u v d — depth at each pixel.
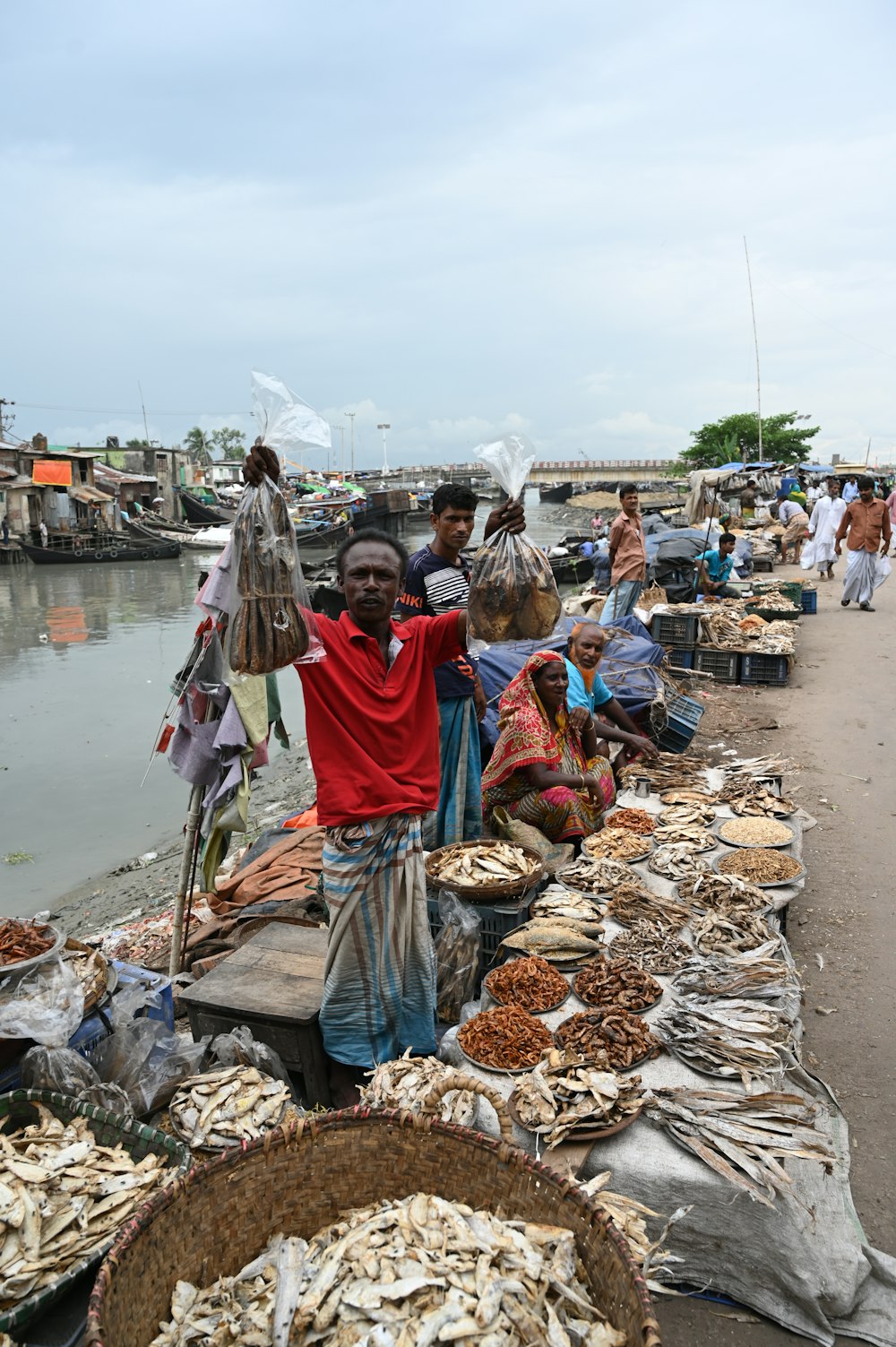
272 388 2.59
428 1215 2.03
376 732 2.84
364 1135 2.20
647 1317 1.70
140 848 7.96
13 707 13.39
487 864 3.68
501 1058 2.84
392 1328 1.77
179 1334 1.86
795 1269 2.34
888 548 13.38
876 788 6.24
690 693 8.19
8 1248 2.06
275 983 3.22
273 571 2.52
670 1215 2.45
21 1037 2.59
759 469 28.17
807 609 13.64
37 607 25.41
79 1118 2.47
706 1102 2.61
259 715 3.81
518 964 3.29
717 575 12.69
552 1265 1.91
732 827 4.63
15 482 40.88
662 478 90.50
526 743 4.38
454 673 4.03
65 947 3.04
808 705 8.55
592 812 4.79
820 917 4.49
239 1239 2.07
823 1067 3.35
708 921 3.60
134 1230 1.85
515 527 3.08
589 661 5.30
